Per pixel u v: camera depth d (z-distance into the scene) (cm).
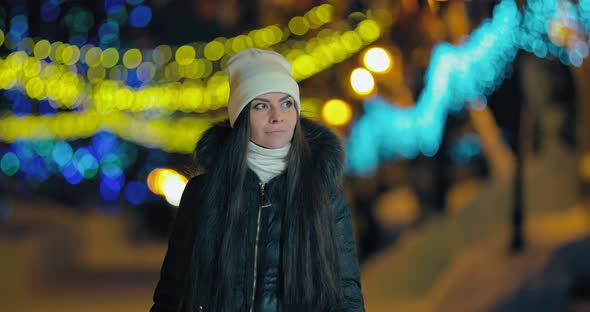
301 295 477
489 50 1198
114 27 2303
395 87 1611
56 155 3256
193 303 489
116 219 2627
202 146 521
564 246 1136
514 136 1252
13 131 3247
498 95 1263
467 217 1434
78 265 2091
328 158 494
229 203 490
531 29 1122
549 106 1448
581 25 1095
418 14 1222
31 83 2645
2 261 1514
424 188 1798
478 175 1902
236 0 1603
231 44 2003
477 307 1100
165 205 2797
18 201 3005
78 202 3175
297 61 1672
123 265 2134
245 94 493
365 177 1770
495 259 1220
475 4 1100
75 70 2659
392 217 1759
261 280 484
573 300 1032
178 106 2786
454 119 1714
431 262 1329
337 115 1483
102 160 3231
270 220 490
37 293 1605
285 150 498
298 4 1529
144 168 3291
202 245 492
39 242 1720
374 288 1316
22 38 2362
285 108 498
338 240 491
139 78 2639
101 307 1486
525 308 1049
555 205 1409
